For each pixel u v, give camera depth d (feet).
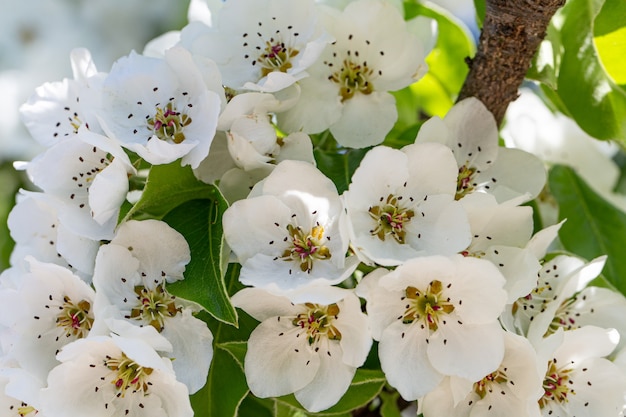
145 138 1.50
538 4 1.51
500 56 1.56
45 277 1.50
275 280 1.45
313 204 1.48
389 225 1.48
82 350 1.46
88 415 1.47
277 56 1.55
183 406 1.45
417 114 1.80
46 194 1.51
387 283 1.45
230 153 1.51
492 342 1.47
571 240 1.72
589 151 1.78
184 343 1.47
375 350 1.51
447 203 1.48
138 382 1.48
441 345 1.47
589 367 1.53
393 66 1.57
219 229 1.49
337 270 1.46
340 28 1.57
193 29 1.60
